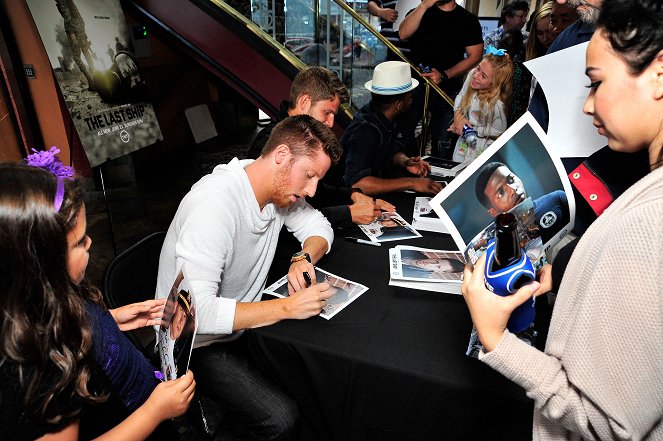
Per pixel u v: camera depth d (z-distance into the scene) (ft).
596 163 3.29
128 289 3.91
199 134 17.11
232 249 3.63
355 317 3.36
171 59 15.44
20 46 7.61
